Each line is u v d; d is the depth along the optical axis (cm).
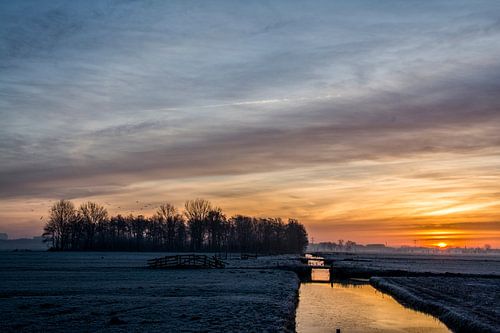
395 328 2705
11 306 2794
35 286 4047
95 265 7788
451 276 6619
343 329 2656
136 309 2709
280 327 2227
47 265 7762
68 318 2394
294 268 8062
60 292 3578
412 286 4803
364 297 4288
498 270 9081
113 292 3597
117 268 6944
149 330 2102
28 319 2361
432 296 3859
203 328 2166
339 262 12500
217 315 2541
